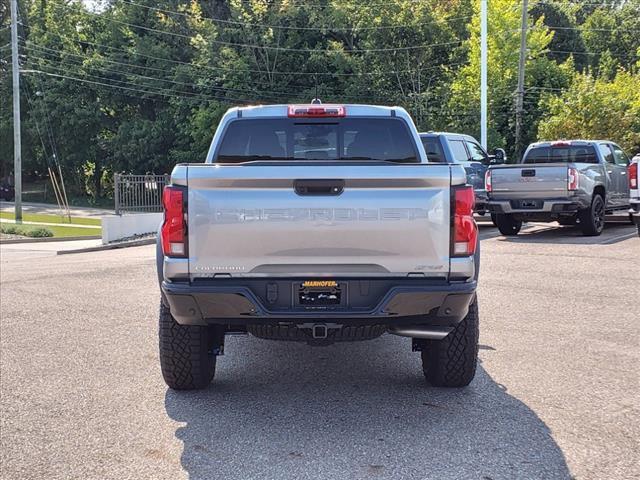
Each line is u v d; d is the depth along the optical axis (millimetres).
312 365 6168
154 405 5043
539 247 13453
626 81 38531
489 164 16797
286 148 6090
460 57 47594
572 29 61531
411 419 4672
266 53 48531
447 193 4379
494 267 11117
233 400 5156
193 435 4434
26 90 57062
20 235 25031
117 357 6418
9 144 58344
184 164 4430
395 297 4344
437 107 46156
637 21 70062
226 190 4359
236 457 4062
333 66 48344
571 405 4895
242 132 6070
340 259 4383
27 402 5129
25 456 4125
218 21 51625
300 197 4344
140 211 23938
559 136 30484
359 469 3859
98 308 8898
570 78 46062
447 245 4398
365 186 4355
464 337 5066
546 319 7566
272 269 4406
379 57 47156
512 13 45469
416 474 3779
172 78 50625
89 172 63844
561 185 14195
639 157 14422
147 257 15836
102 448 4234
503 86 43438
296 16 48312
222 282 4426
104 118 55594
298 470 3861
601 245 13477
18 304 9297
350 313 4379
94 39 57250
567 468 3842
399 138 6059
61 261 15703
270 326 4582
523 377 5574
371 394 5258
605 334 6887
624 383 5367
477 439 4285
